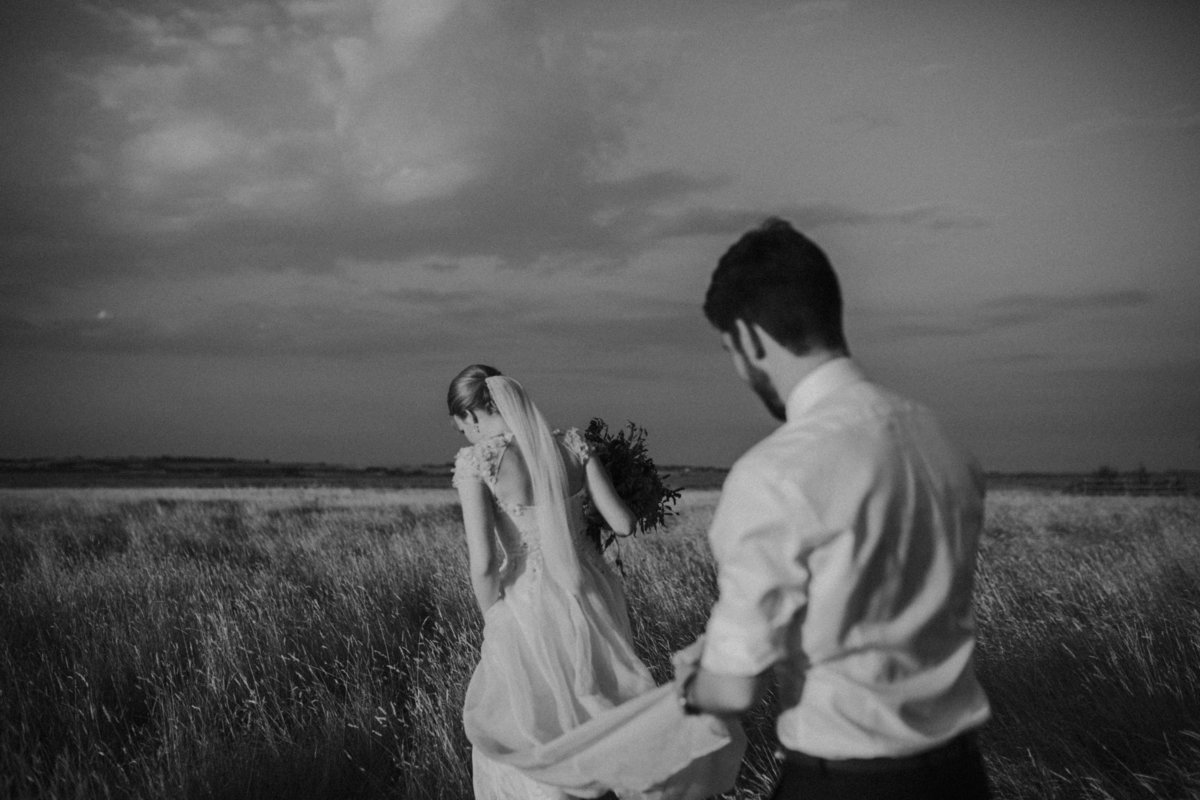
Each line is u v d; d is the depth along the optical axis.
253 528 15.21
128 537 14.05
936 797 1.53
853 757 1.52
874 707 1.51
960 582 1.59
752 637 1.47
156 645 5.87
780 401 1.75
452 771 4.18
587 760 2.56
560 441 3.60
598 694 3.32
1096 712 3.94
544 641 3.35
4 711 4.62
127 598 7.29
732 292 1.66
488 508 3.46
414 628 6.51
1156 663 4.35
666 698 2.46
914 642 1.53
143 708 5.17
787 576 1.47
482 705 3.38
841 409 1.57
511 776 3.30
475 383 3.63
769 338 1.65
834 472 1.48
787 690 1.63
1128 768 3.53
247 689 5.18
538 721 3.26
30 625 6.47
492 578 3.44
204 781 3.95
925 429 1.61
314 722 4.83
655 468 3.79
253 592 7.25
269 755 4.24
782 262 1.62
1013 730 3.93
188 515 17.28
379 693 5.19
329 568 8.77
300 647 5.80
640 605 6.47
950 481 1.59
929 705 1.55
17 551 11.84
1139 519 16.42
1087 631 5.08
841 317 1.68
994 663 4.64
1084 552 9.80
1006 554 10.33
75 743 4.50
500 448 3.45
